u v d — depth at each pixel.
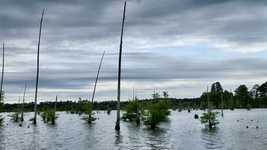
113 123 71.69
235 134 45.19
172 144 35.12
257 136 42.34
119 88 51.25
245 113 123.12
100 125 65.88
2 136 44.34
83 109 75.56
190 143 35.88
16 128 58.34
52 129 56.34
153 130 52.44
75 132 50.34
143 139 39.94
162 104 68.94
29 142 37.62
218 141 37.44
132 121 75.25
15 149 32.06
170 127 58.19
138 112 73.81
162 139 39.81
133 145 34.53
